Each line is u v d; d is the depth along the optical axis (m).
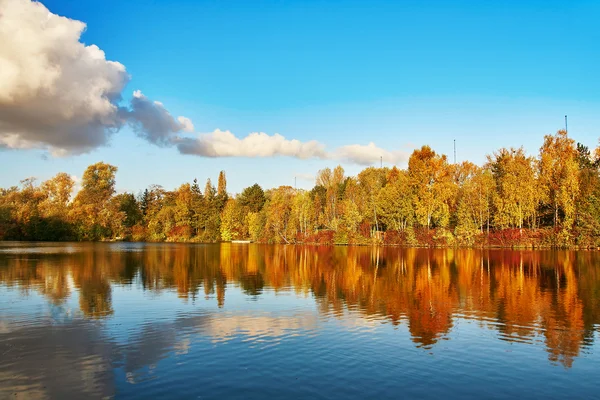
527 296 24.95
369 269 40.03
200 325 17.52
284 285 29.17
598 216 63.09
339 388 11.09
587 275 34.88
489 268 40.41
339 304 22.31
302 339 15.54
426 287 28.42
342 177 122.38
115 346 14.52
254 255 59.16
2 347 14.35
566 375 12.26
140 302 22.52
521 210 70.62
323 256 57.00
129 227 123.38
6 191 106.06
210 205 125.44
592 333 16.67
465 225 74.56
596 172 67.25
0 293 25.05
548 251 62.31
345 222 93.12
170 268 40.19
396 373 12.22
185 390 10.87
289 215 106.12
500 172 83.00
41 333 16.09
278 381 11.50
